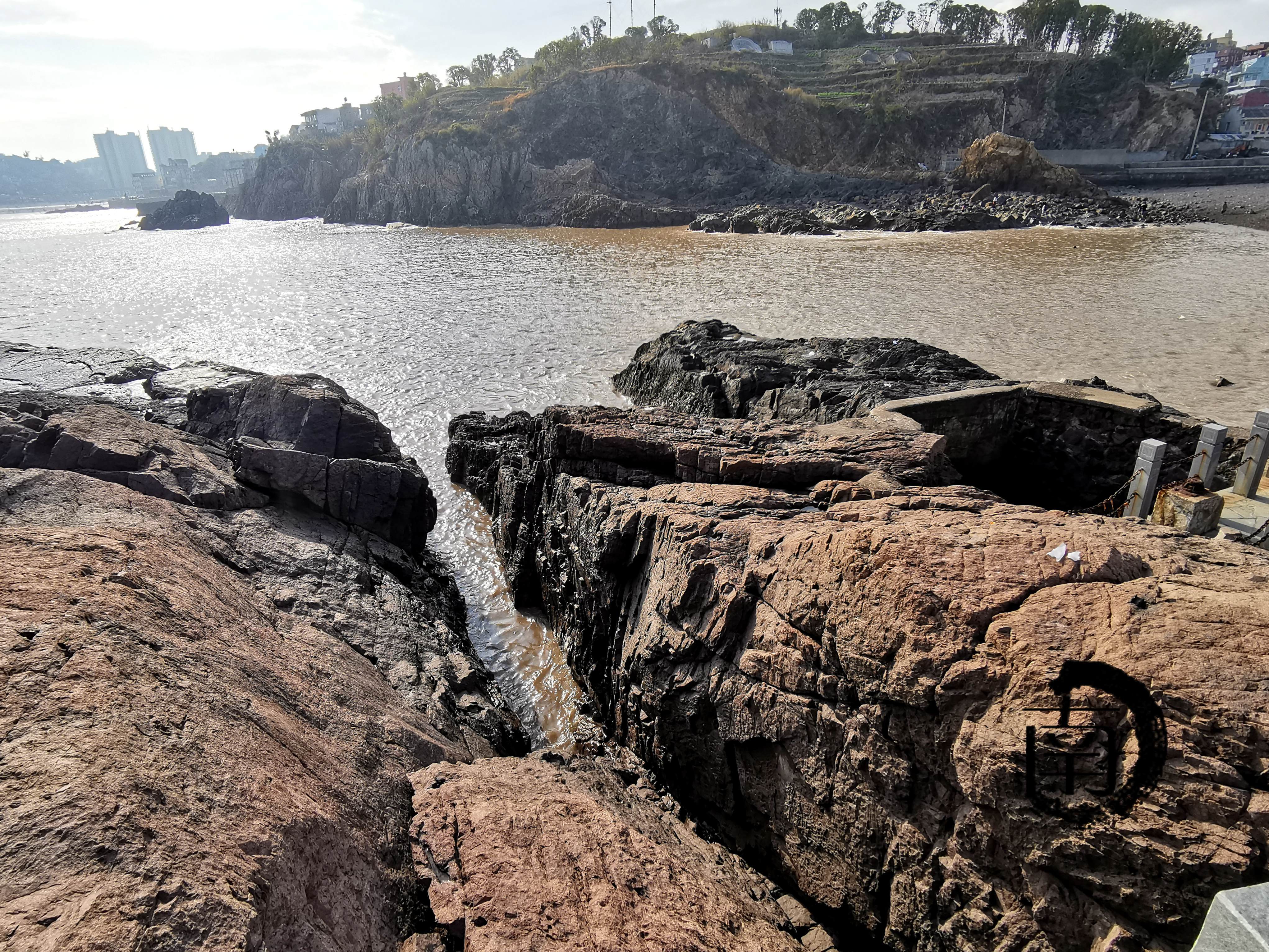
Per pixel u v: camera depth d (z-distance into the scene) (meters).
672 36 158.50
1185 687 5.75
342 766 7.80
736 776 9.95
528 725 13.64
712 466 14.31
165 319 45.78
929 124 117.56
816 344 28.00
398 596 14.80
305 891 5.69
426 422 28.03
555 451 16.62
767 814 9.38
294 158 157.88
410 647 13.04
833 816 8.27
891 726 7.44
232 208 168.50
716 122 117.88
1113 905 5.84
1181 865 5.49
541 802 8.14
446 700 12.08
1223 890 4.50
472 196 118.00
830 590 8.20
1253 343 32.62
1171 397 26.45
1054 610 6.65
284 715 7.97
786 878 9.20
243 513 15.49
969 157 97.12
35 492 12.38
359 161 150.38
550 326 41.34
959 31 162.12
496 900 6.43
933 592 7.18
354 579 14.49
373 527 17.58
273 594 12.84
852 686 7.91
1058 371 29.86
